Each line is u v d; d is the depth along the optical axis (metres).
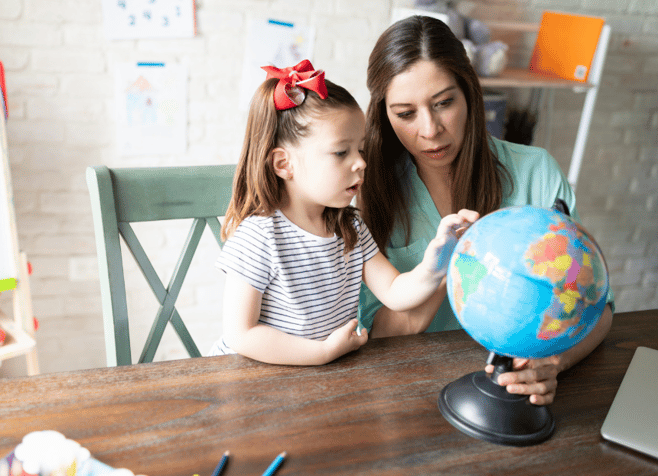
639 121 2.59
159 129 1.98
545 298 0.62
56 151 1.90
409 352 0.90
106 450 0.66
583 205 2.66
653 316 1.05
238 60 2.00
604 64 2.44
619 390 0.81
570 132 2.49
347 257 0.98
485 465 0.66
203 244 2.14
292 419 0.72
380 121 1.09
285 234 0.90
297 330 0.92
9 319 1.67
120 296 1.00
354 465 0.65
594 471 0.67
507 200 1.19
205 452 0.66
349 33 2.09
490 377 0.75
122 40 1.86
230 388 0.78
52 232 1.96
